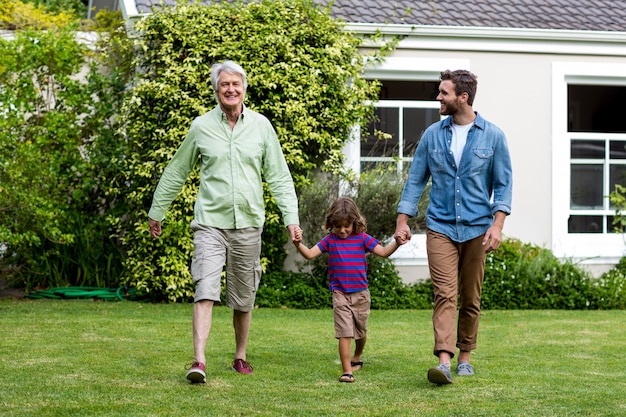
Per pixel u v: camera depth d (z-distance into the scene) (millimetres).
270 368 6000
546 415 4676
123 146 10484
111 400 4895
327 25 10641
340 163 10570
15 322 8125
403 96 11297
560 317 9586
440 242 5734
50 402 4828
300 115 10352
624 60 11766
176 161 5746
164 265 10008
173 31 10227
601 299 10633
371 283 10500
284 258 10625
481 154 5727
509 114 11422
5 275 10891
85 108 10750
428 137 5910
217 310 9430
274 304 10078
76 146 10602
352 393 5203
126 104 10219
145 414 4578
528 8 12219
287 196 5770
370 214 10258
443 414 4656
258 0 11117
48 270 10820
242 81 5562
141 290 10320
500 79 11406
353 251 5770
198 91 10242
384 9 11625
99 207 10984
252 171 5617
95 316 8727
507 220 11383
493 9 11992
